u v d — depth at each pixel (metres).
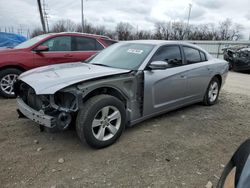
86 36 6.83
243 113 5.30
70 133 3.86
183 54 4.77
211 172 2.95
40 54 6.06
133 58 4.13
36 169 2.89
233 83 9.88
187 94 4.88
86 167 2.96
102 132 3.38
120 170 2.92
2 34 12.70
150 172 2.90
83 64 4.29
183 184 2.71
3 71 5.73
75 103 3.11
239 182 1.66
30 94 3.54
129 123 3.85
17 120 4.34
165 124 4.40
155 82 4.01
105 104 3.31
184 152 3.40
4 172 2.82
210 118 4.86
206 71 5.25
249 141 2.12
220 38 55.28
